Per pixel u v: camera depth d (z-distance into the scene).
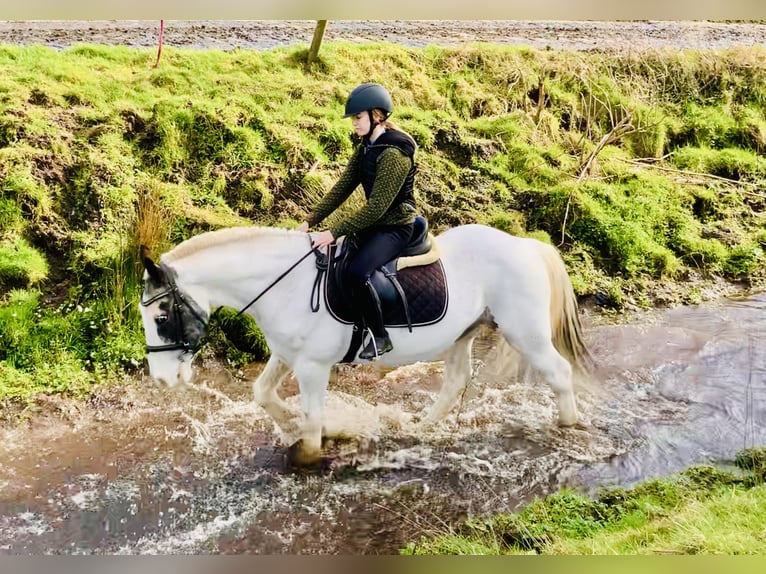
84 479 3.68
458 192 6.47
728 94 8.15
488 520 3.42
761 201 7.17
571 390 4.09
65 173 5.49
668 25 9.66
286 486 3.68
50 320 4.82
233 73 6.86
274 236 3.59
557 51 8.07
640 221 6.58
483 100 7.45
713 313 5.77
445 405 4.20
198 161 5.95
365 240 3.54
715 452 3.99
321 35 7.06
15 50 6.56
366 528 3.37
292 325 3.60
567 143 7.39
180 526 3.36
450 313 3.71
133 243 4.99
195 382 4.71
